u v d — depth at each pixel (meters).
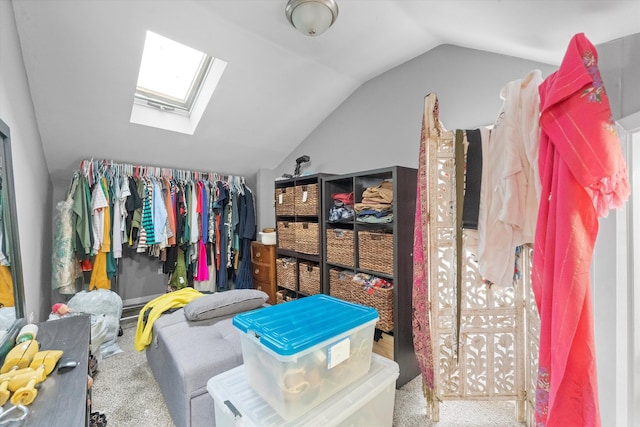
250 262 3.52
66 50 1.81
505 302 1.50
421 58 2.21
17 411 0.79
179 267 3.14
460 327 1.50
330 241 2.36
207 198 3.26
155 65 2.46
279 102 2.73
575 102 0.81
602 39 0.98
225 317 1.94
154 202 2.86
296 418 0.96
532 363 1.42
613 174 0.76
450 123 2.04
